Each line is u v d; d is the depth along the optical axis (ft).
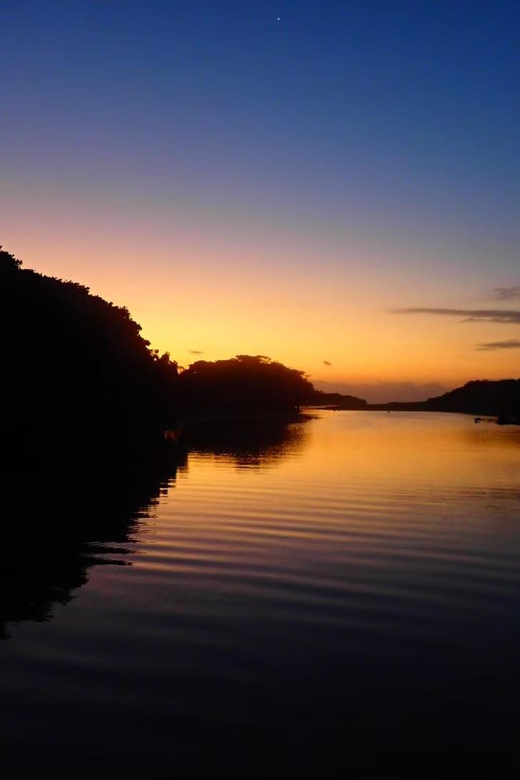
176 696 25.86
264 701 25.62
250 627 33.09
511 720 24.50
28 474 87.45
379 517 61.05
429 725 24.13
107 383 142.20
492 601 37.45
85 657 29.17
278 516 61.11
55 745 22.45
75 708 24.81
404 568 44.01
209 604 36.47
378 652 30.27
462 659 29.63
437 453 128.77
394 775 21.24
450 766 21.75
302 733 23.48
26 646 30.30
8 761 21.56
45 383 119.75
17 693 25.88
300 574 42.42
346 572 43.01
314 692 26.37
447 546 50.03
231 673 27.91
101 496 71.10
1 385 109.29
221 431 213.05
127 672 27.81
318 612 35.42
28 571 42.55
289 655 29.81
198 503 67.51
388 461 112.68
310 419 331.57
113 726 23.67
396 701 25.79
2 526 55.47
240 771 21.27
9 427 110.83
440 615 35.12
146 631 32.35
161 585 39.86
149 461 108.68
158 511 63.00
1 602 36.52
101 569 43.09
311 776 21.11
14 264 138.41
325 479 87.51
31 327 122.31
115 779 20.76
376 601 37.32
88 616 34.30
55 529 54.65
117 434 153.07
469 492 76.43
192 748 22.44
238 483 82.64
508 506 67.21
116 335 165.89
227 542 50.78
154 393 183.62
